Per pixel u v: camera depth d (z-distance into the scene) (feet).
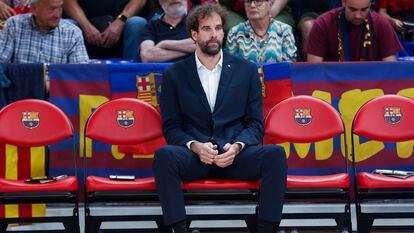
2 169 55.31
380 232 55.98
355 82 56.80
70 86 56.03
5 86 55.21
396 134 51.75
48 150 56.08
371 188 49.06
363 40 59.82
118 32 68.39
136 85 56.49
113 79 56.34
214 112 51.03
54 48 60.08
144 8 71.77
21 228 55.42
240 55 61.98
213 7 51.21
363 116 51.83
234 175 49.06
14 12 67.62
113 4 71.41
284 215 49.55
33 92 55.77
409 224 56.49
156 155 47.34
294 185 48.62
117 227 55.93
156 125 52.11
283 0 69.46
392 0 71.61
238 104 51.34
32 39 59.93
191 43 62.08
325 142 56.85
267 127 51.93
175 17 64.18
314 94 56.75
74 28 61.00
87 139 56.18
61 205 55.47
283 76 56.59
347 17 59.16
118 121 52.01
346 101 56.90
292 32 64.23
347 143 56.80
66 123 51.39
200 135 50.47
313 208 56.13
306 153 56.85
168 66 56.18
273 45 61.77
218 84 51.62
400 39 68.90
